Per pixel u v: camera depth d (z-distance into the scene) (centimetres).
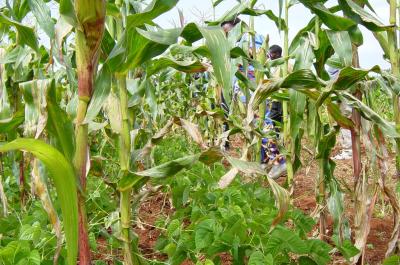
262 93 234
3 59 270
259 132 274
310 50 273
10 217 254
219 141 274
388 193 251
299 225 250
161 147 602
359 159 257
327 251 206
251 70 446
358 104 223
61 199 126
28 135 156
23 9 245
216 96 492
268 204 296
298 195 497
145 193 247
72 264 132
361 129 254
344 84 227
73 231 130
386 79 233
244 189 332
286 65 327
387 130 220
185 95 732
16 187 364
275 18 326
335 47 246
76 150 150
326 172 281
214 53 155
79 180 149
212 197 309
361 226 256
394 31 243
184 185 331
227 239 208
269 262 185
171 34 170
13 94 305
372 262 297
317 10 239
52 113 151
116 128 202
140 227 352
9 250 181
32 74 298
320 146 279
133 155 226
